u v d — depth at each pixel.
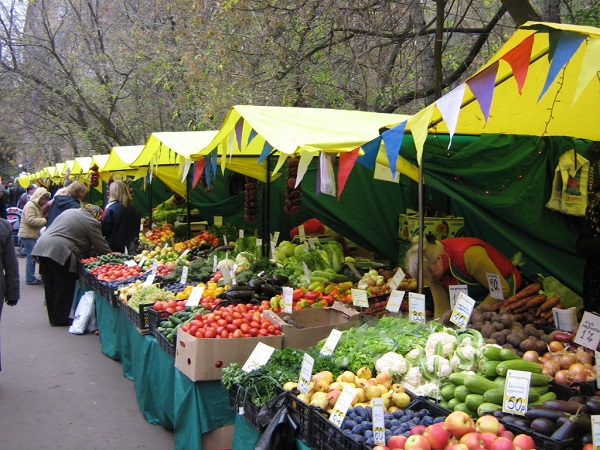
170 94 18.78
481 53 11.35
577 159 6.42
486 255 5.56
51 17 23.53
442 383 3.77
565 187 6.49
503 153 6.64
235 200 12.91
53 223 10.30
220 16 11.39
